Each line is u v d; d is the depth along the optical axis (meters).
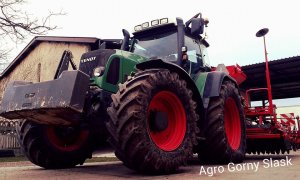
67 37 14.95
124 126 2.95
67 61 3.88
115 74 3.66
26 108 3.20
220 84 4.48
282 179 2.66
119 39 5.13
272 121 5.32
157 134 3.37
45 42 17.48
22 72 18.73
